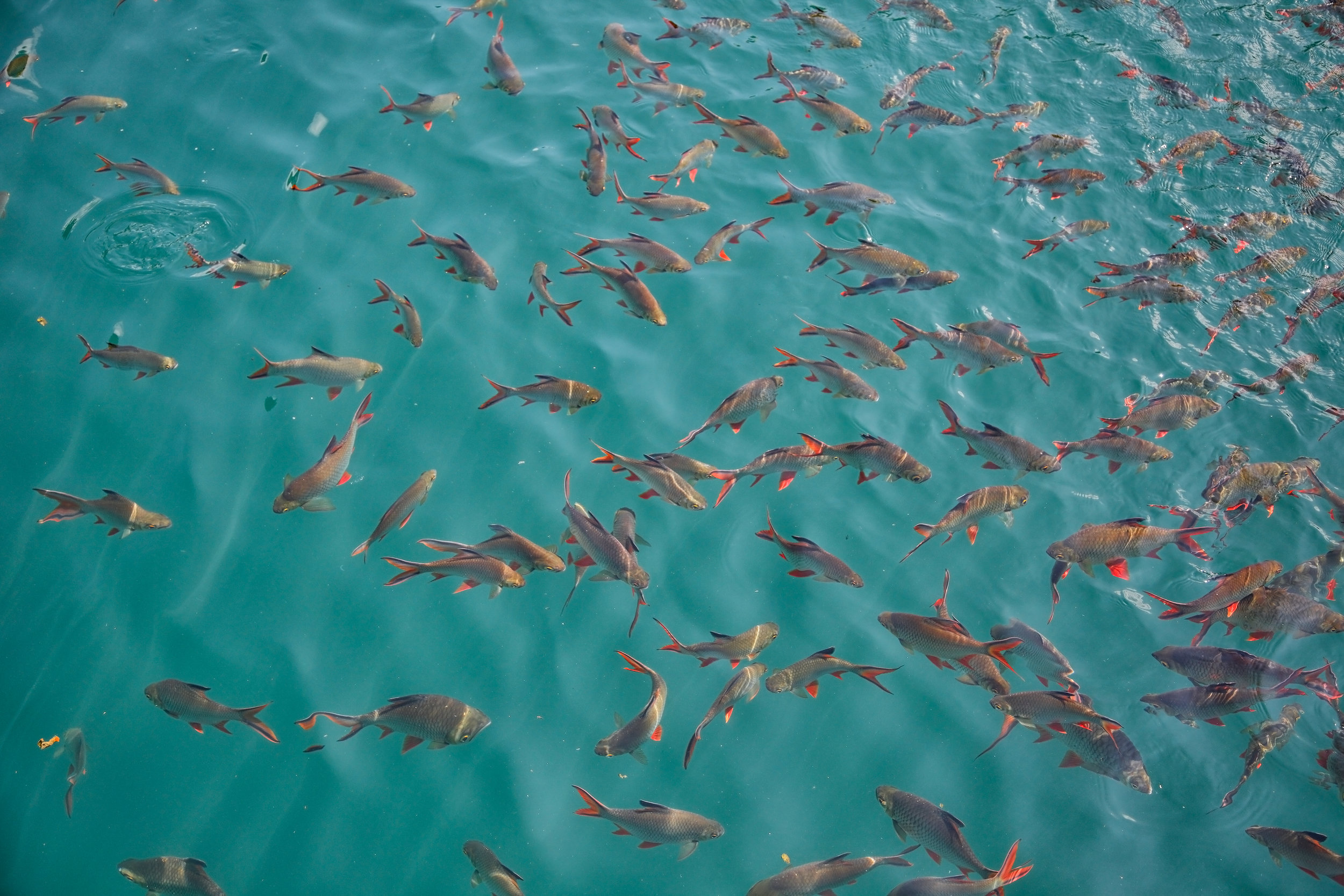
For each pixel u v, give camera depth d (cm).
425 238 197
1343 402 204
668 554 183
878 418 199
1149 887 158
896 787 163
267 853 159
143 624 174
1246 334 212
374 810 162
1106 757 153
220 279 206
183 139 226
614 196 225
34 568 177
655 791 164
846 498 190
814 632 177
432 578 180
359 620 176
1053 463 177
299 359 184
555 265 214
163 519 175
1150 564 185
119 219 212
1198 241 226
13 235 208
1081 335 213
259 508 184
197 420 192
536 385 184
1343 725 168
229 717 156
